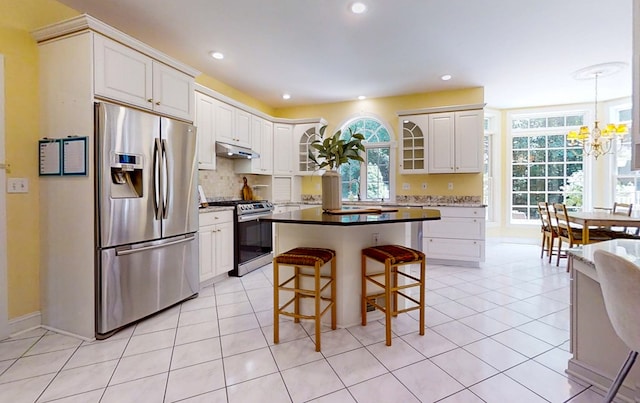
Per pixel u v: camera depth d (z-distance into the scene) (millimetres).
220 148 3916
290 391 1666
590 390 1648
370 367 1886
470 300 3010
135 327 2449
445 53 3570
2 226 2236
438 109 4586
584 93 5113
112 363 1939
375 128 5387
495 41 3285
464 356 2004
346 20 2867
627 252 1661
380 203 5078
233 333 2346
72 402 1584
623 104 5320
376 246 2459
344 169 5531
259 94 5062
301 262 2109
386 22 2902
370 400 1593
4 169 2238
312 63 3852
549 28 3012
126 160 2377
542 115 5965
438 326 2445
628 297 1123
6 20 2240
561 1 2576
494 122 6102
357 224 2057
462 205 4301
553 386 1692
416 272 4062
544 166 5977
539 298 3066
